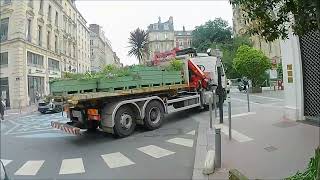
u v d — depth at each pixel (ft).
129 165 23.43
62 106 34.17
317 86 31.96
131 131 34.94
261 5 11.15
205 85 50.83
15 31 108.58
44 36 131.23
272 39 12.05
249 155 21.94
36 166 24.79
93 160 25.53
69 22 176.35
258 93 86.17
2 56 111.34
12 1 110.63
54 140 36.01
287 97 35.24
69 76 34.14
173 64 45.27
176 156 24.99
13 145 34.35
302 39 32.99
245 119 38.09
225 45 178.60
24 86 108.99
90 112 33.96
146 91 36.50
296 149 22.11
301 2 9.68
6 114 84.28
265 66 86.53
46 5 134.62
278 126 31.19
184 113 50.60
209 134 32.04
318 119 30.89
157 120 38.09
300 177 13.05
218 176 18.43
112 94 32.50
